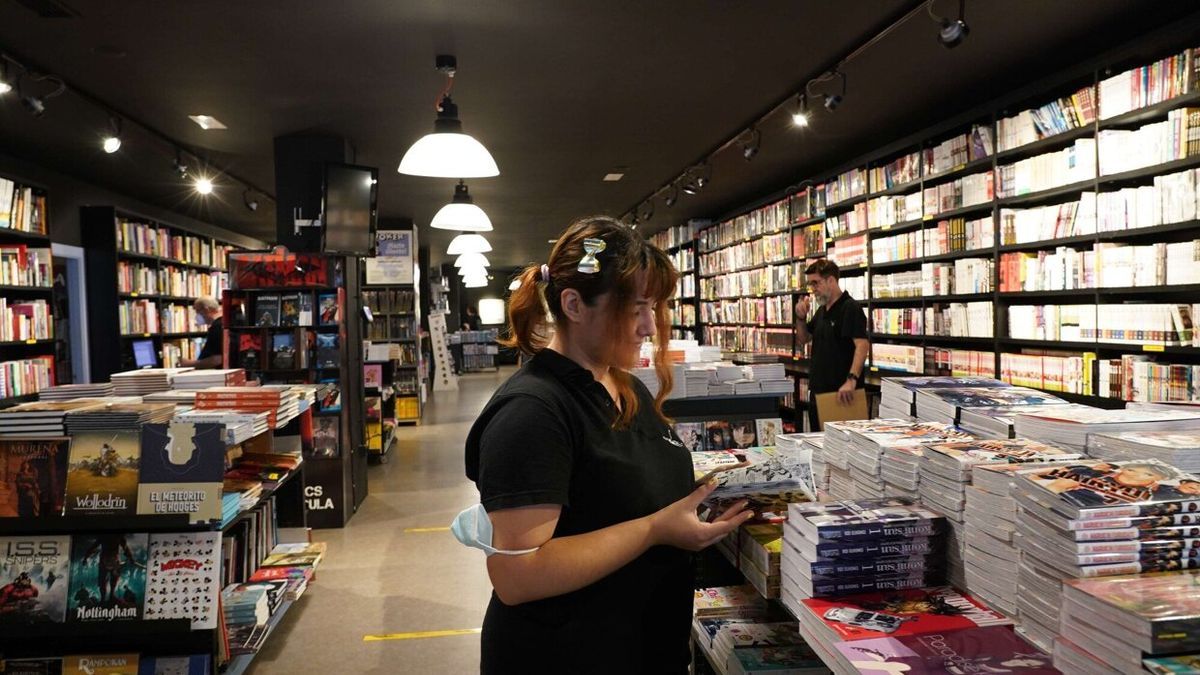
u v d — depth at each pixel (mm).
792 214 7402
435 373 14648
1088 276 3812
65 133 5379
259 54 3877
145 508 2408
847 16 3533
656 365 1348
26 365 5637
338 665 2939
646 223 11555
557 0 3291
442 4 3312
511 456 1065
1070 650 1022
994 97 4844
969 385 2076
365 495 5688
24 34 3576
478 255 10922
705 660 2049
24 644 2504
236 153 6047
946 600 1319
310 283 4902
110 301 7203
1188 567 1086
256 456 3400
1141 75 3441
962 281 4855
